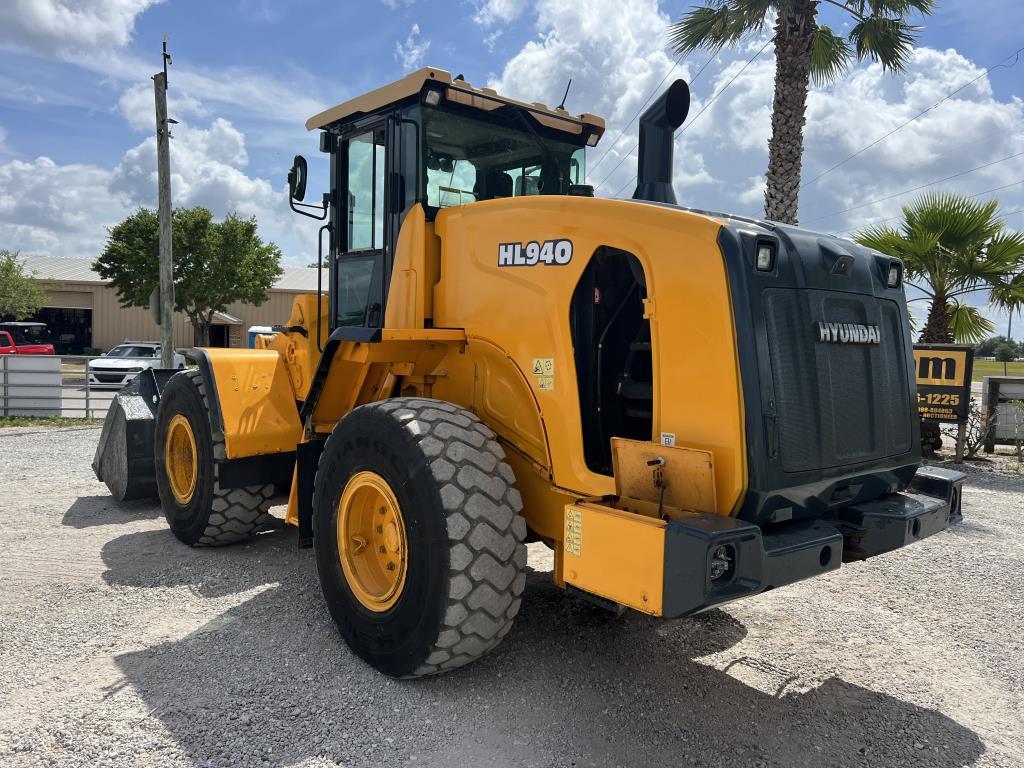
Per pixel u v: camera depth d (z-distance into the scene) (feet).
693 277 9.73
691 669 11.93
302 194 15.08
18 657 11.65
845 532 11.17
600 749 9.50
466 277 12.75
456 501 10.28
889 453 11.51
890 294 11.89
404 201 13.55
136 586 14.94
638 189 13.02
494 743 9.53
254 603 14.06
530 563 17.29
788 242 10.36
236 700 10.40
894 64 39.27
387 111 14.15
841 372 10.66
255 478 16.58
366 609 11.45
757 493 9.30
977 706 11.07
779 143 35.45
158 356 73.36
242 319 123.54
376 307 14.44
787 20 34.81
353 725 9.85
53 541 18.12
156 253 99.09
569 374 11.14
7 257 104.68
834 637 13.46
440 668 10.62
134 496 21.43
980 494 27.12
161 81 45.68
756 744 9.80
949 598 15.58
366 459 11.48
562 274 11.25
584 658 12.11
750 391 9.31
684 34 38.88
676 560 8.62
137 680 10.93
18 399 45.01
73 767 8.74
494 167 14.47
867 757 9.60
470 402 12.86
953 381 34.14
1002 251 36.50
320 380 13.97
